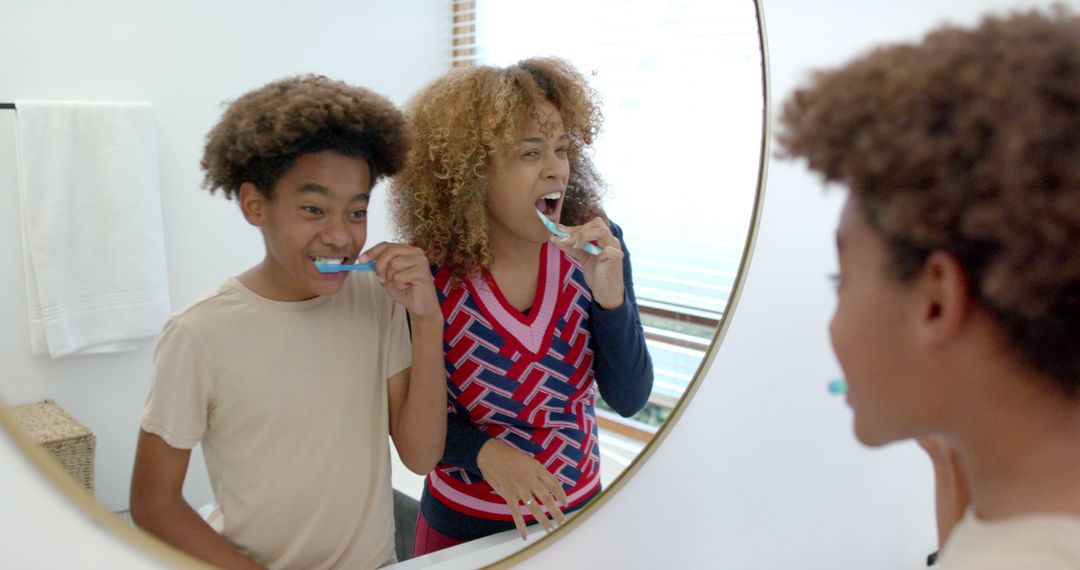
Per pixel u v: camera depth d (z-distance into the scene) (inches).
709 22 32.9
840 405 42.9
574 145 30.1
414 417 27.3
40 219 19.4
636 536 35.2
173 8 20.8
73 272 20.0
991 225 14.9
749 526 40.1
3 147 18.9
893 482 46.4
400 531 27.3
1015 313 15.7
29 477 20.3
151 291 21.0
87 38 19.7
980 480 18.4
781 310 39.2
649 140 32.2
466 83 27.1
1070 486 16.7
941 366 17.9
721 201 34.6
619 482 33.3
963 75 15.3
